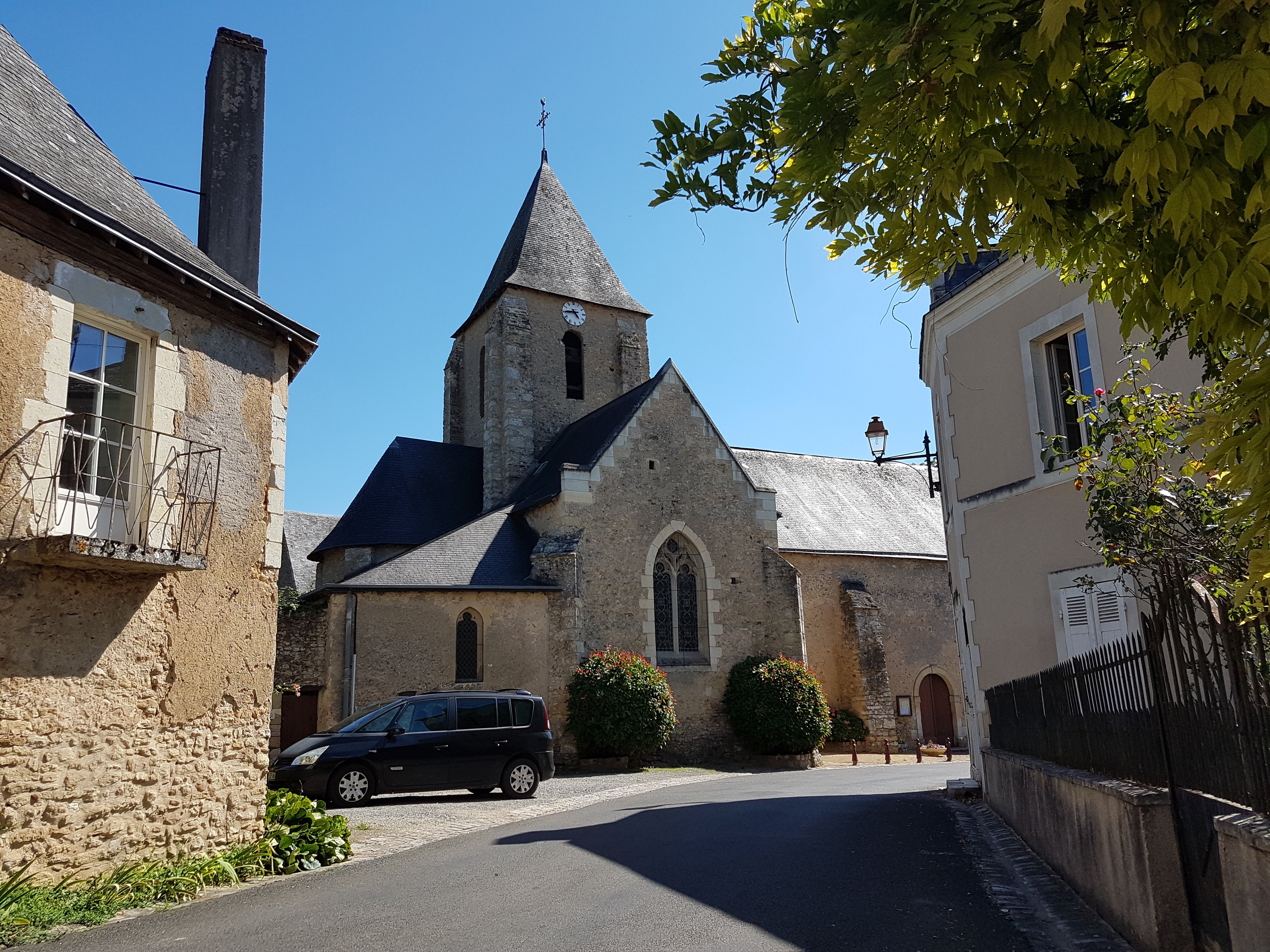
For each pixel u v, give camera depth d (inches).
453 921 243.9
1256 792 158.9
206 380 334.0
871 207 173.3
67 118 362.3
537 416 1109.1
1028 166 150.3
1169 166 129.0
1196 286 133.6
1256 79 117.2
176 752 305.4
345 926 240.2
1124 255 162.6
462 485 1097.4
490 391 1107.9
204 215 444.5
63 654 273.7
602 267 1233.4
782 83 166.7
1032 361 428.1
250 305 346.6
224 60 465.1
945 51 138.6
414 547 957.2
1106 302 385.4
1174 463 327.0
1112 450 291.6
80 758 274.8
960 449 475.2
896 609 1121.4
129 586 296.2
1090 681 256.4
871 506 1222.9
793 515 1123.3
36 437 271.9
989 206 156.0
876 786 601.6
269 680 347.9
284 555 1286.9
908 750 1080.2
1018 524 431.8
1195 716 184.9
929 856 325.7
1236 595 130.6
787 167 172.7
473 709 560.4
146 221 339.6
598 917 246.2
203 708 317.4
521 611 787.4
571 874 305.3
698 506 904.3
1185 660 190.2
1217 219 134.9
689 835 384.5
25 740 260.8
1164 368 352.5
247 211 451.8
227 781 323.3
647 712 758.5
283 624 750.5
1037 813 309.6
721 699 865.5
